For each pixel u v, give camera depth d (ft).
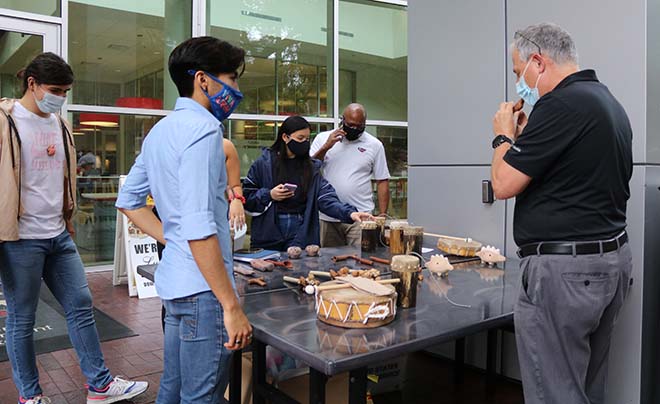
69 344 10.66
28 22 15.99
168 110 18.60
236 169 8.49
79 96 17.07
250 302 6.01
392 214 22.66
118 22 17.54
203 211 4.16
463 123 9.43
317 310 5.40
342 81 21.62
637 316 7.06
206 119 4.42
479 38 9.09
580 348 5.29
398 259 5.89
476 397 8.51
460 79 9.45
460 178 9.55
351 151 11.86
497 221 8.99
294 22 20.54
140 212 5.39
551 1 7.96
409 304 5.80
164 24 18.35
